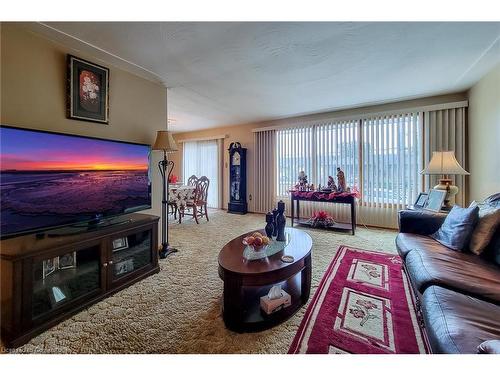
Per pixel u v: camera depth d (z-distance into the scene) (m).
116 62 2.34
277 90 3.23
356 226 4.14
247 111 4.41
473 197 3.17
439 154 2.71
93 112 2.21
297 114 4.64
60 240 1.60
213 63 2.39
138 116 2.68
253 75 2.71
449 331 0.92
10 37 1.70
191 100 3.69
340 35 1.90
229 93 3.35
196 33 1.85
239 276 1.45
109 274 1.89
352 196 3.65
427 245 1.88
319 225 3.98
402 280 2.09
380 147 3.98
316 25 1.76
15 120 1.73
